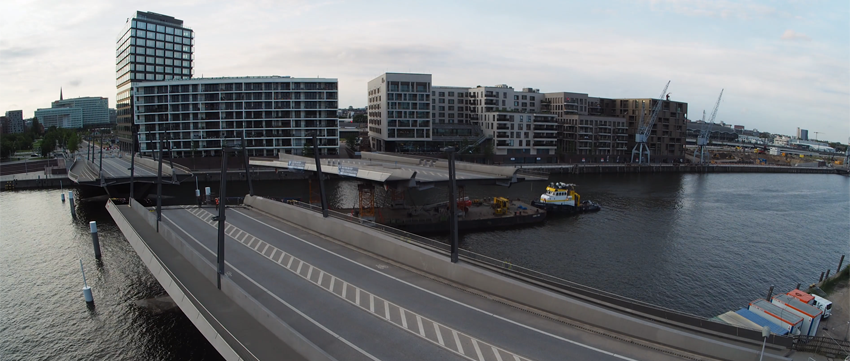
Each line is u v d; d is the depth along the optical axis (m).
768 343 31.22
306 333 32.34
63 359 45.41
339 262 47.72
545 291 36.31
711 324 31.80
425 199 135.88
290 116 188.88
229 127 187.00
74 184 149.75
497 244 87.19
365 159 130.88
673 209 127.06
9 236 86.75
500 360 28.81
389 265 46.78
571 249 84.94
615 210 123.94
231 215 73.56
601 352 29.66
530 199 135.12
